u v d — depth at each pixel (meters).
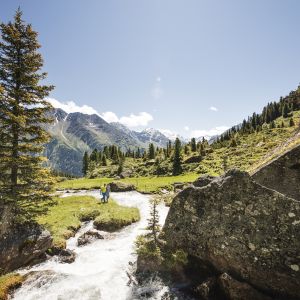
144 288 14.23
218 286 12.80
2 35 22.20
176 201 15.71
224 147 129.12
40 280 15.55
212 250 13.59
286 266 11.60
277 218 12.30
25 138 22.17
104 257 19.03
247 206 13.18
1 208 19.44
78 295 13.99
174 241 15.20
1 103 21.19
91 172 118.50
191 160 95.25
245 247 12.67
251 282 12.36
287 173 16.16
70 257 18.81
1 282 14.88
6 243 17.39
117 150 158.75
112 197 47.09
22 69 22.27
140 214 32.66
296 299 11.43
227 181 14.04
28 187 21.95
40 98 23.50
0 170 21.14
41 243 18.88
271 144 97.69
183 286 14.02
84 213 32.19
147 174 95.81
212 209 14.25
